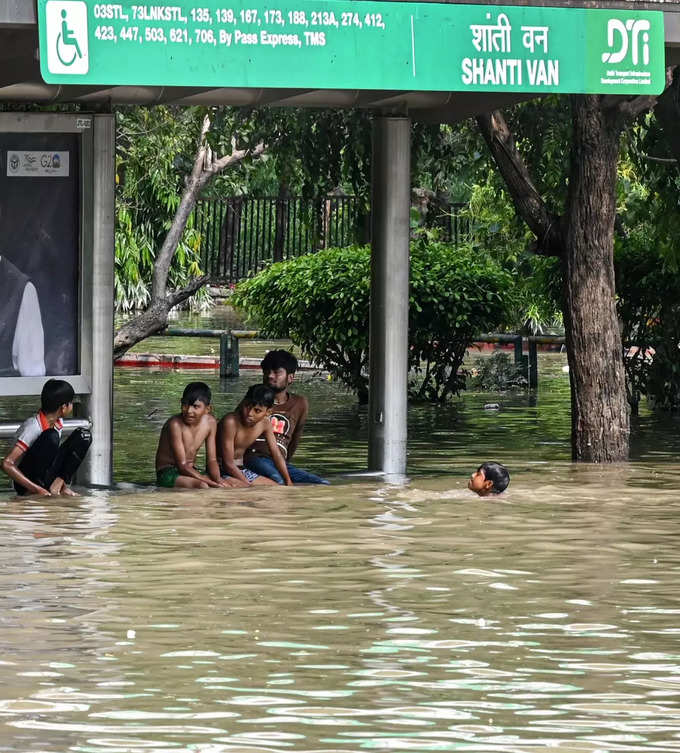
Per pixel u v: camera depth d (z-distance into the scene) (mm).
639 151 54781
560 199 54281
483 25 35062
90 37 32000
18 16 31891
